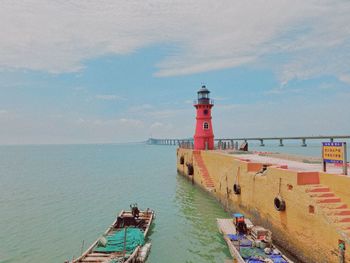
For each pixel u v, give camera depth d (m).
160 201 32.03
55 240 20.28
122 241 17.09
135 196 35.12
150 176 54.44
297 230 15.36
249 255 14.83
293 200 15.74
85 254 15.34
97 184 45.22
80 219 25.36
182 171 51.59
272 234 18.08
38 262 16.81
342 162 14.59
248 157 31.34
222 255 17.14
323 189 14.84
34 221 24.84
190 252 17.61
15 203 31.88
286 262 13.86
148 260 16.53
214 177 33.12
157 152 180.75
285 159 28.56
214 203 30.78
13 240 20.31
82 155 153.50
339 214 13.13
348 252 11.77
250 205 21.58
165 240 19.62
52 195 36.41
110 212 27.70
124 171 64.44
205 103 46.81
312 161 24.86
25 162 100.81
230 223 20.56
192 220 24.38
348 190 13.51
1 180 51.16
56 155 158.38
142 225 20.72
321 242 13.45
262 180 19.52
